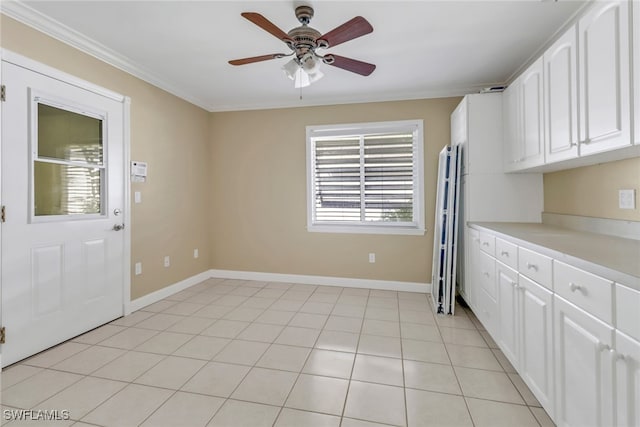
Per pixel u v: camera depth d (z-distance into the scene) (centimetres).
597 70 153
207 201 425
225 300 337
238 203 422
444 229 299
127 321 280
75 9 206
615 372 107
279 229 410
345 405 168
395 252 375
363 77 317
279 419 158
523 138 237
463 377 194
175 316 292
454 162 298
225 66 295
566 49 179
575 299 129
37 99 217
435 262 331
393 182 381
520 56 274
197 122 400
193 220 394
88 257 257
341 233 391
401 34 238
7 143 202
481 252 252
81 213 252
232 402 170
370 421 156
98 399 172
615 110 141
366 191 389
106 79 270
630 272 102
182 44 254
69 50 238
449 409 165
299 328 266
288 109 402
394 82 330
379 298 344
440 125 358
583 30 163
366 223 390
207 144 422
